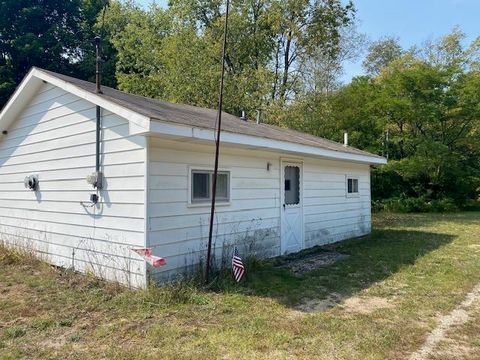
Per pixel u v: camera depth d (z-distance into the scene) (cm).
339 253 791
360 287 535
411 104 1767
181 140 529
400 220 1450
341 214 991
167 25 2280
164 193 518
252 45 2108
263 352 330
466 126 1819
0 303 462
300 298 485
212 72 1792
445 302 465
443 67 1853
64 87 598
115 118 536
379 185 1977
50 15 2281
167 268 519
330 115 1934
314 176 885
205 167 585
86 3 2392
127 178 518
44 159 685
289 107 1856
